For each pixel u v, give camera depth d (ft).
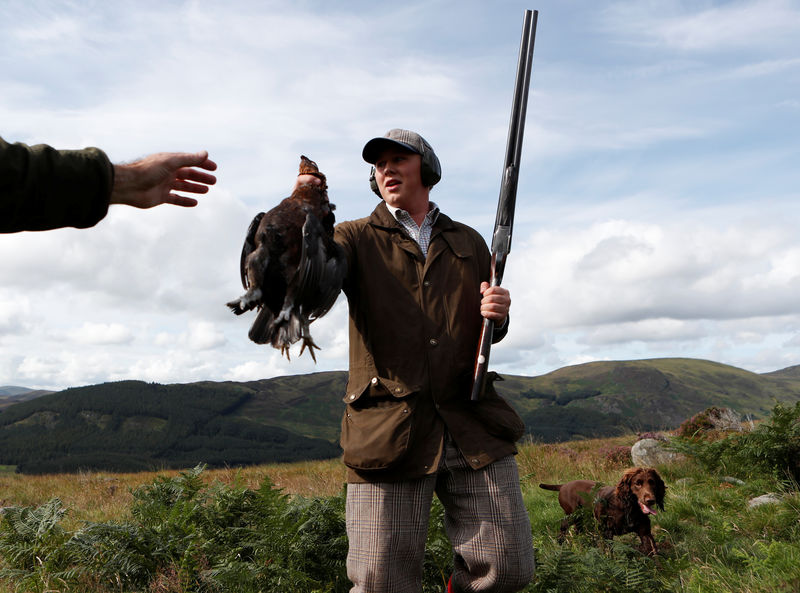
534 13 8.73
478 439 8.14
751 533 17.78
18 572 14.80
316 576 13.21
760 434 23.45
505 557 8.03
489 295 8.16
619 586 13.05
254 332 5.93
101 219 3.84
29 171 3.41
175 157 4.39
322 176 6.46
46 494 39.06
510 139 8.63
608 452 36.19
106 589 14.12
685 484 25.21
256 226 6.26
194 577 13.42
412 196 8.72
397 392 7.92
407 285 8.33
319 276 5.89
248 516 14.55
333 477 39.60
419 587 8.20
